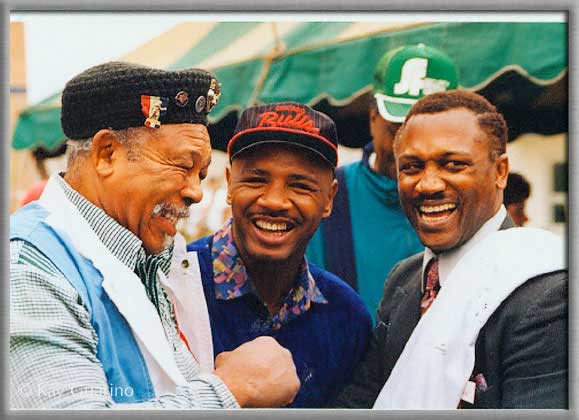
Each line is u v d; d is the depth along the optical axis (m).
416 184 1.79
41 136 1.84
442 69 1.84
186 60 1.85
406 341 1.78
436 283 1.78
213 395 1.25
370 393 1.79
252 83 1.88
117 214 1.31
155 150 1.30
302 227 1.71
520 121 1.83
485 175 1.78
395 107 1.85
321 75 1.87
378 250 1.83
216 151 1.85
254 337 1.74
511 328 1.68
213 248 1.74
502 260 1.72
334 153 1.70
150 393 1.27
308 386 1.77
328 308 1.79
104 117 1.28
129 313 1.26
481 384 1.68
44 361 1.14
